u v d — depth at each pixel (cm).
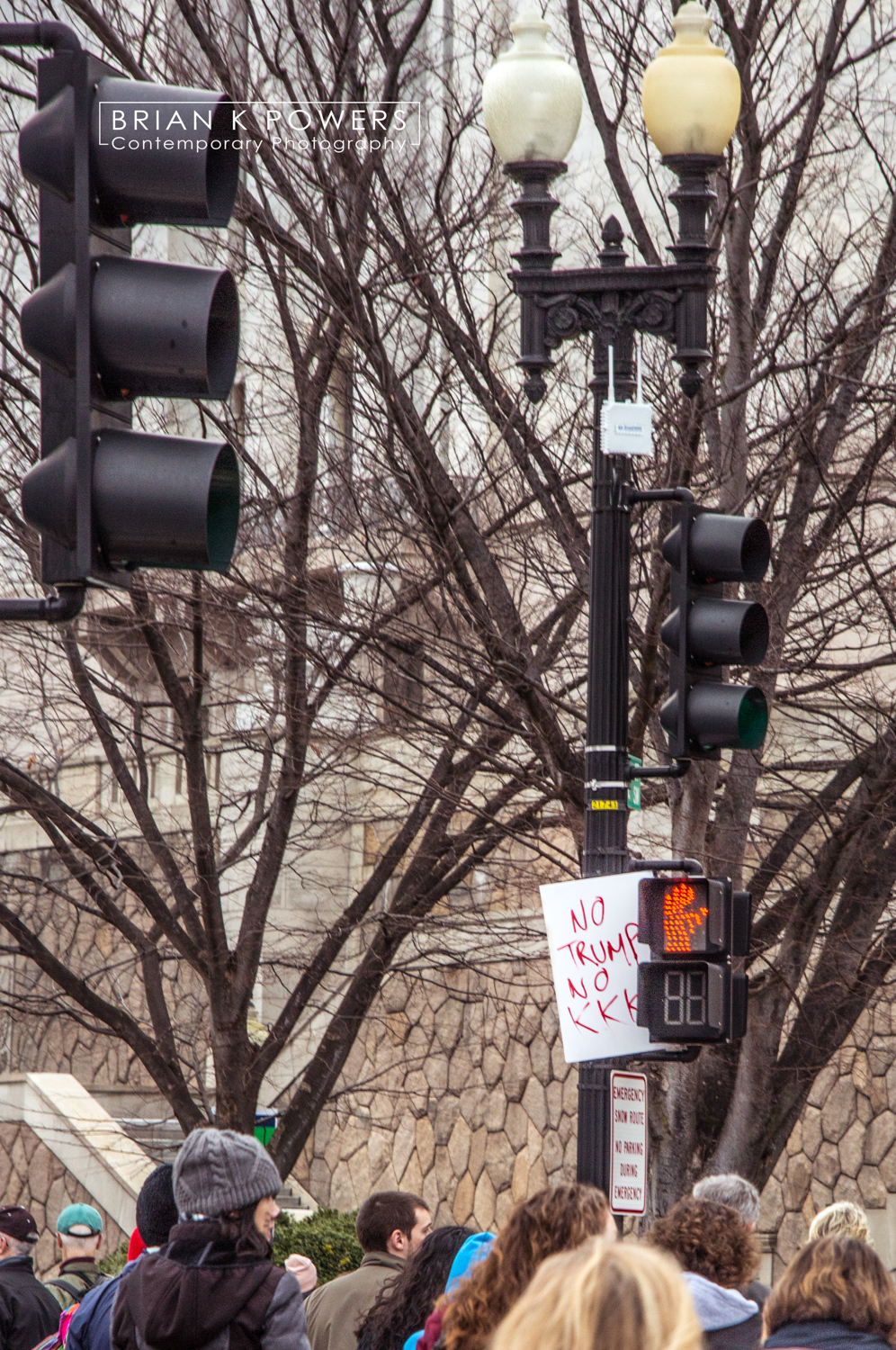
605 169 3338
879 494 2712
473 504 2628
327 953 2725
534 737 2352
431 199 2584
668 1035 1642
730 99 1722
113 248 828
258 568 2577
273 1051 2688
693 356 1727
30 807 2645
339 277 2228
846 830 2309
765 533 1712
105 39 2323
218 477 838
